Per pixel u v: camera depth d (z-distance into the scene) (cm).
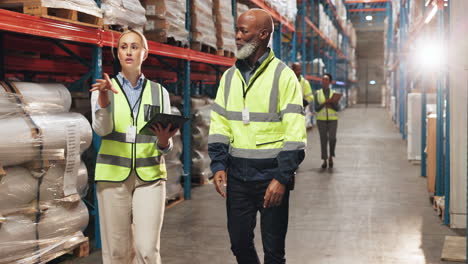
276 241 296
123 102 301
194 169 764
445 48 563
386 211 605
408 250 454
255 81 285
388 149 1259
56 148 374
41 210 367
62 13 394
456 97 526
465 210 522
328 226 537
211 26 721
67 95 414
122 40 301
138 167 298
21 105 356
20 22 350
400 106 1714
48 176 374
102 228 311
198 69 868
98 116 285
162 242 479
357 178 839
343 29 2916
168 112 315
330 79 948
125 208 304
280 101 284
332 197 688
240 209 296
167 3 569
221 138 293
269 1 983
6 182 344
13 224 348
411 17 954
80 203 417
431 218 570
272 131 286
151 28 566
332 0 2298
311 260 427
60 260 417
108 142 301
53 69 522
